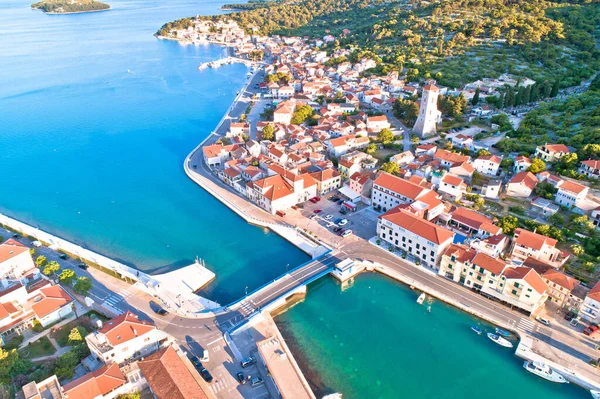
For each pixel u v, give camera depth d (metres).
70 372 105.81
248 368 111.25
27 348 116.56
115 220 183.88
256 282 146.25
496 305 132.25
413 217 152.62
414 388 109.50
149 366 104.44
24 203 198.75
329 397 103.81
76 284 131.88
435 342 123.19
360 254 155.62
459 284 141.25
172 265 155.38
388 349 120.94
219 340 119.69
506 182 193.75
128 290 139.62
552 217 162.00
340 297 140.38
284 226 173.88
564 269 141.12
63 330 122.94
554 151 199.25
